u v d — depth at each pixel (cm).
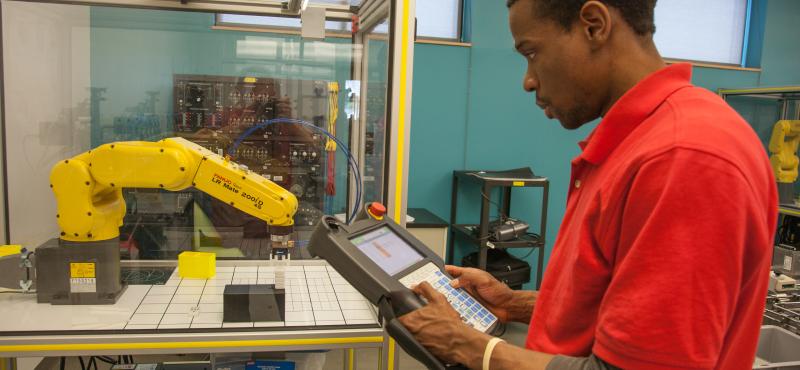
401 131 155
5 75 191
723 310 60
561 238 86
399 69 152
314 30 220
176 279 182
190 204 206
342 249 98
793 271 306
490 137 388
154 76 226
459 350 80
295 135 223
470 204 389
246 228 211
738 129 65
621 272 65
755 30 447
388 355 150
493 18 375
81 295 155
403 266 107
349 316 156
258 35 236
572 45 76
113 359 209
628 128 74
